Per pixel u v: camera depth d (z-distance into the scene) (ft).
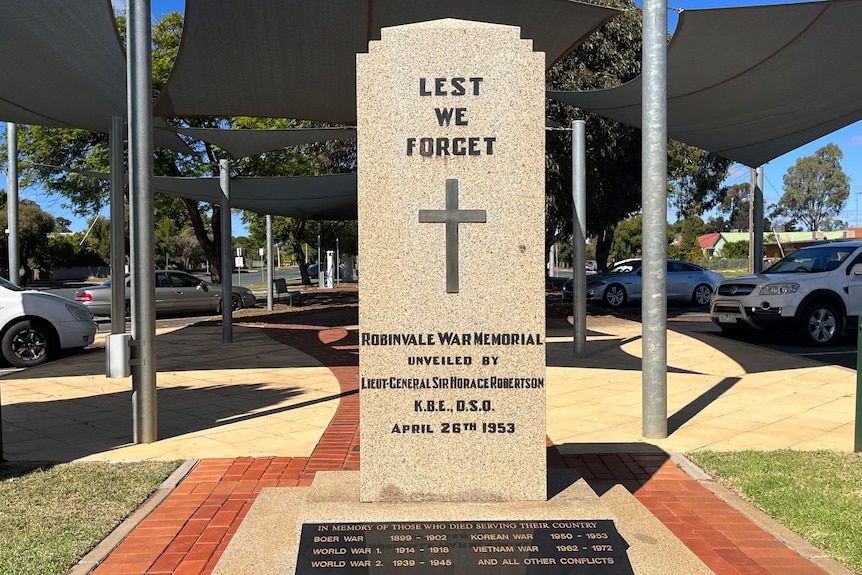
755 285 39.24
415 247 12.51
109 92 31.73
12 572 11.18
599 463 17.11
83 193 80.02
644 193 19.53
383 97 12.57
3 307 35.19
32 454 18.26
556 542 10.71
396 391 12.51
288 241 157.07
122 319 27.20
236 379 30.14
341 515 11.42
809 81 29.73
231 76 30.89
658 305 19.44
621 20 61.05
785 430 20.30
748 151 42.86
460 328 12.53
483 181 12.57
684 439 19.35
